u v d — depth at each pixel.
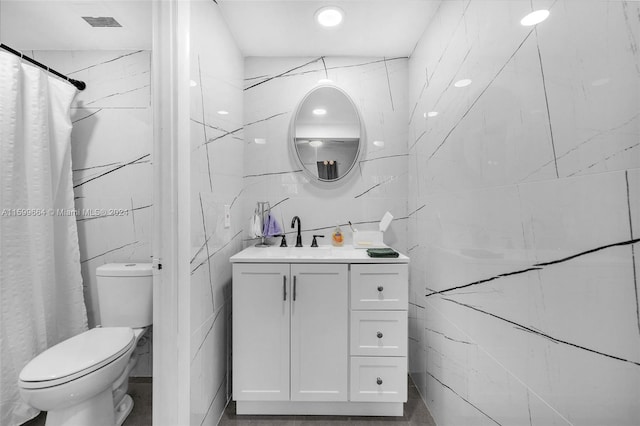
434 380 1.46
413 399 1.64
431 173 1.51
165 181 1.05
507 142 0.88
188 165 1.08
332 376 1.43
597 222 0.58
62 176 1.74
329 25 1.59
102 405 1.34
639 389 0.51
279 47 1.81
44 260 1.59
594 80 0.59
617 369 0.55
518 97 0.83
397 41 1.75
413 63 1.82
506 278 0.88
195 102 1.16
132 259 1.87
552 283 0.70
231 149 1.64
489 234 0.97
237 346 1.42
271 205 1.91
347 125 1.90
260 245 1.83
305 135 1.89
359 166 1.92
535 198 0.76
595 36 0.59
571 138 0.65
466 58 1.14
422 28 1.62
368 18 1.54
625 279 0.53
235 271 1.42
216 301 1.42
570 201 0.65
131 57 1.86
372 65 1.92
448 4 1.32
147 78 1.86
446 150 1.32
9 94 1.45
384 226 1.78
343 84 1.92
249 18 1.53
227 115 1.57
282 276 1.42
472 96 1.09
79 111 1.86
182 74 1.06
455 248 1.22
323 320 1.43
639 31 0.50
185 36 1.07
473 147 1.08
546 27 0.72
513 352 0.84
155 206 1.05
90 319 1.87
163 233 1.05
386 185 1.92
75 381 1.17
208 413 1.32
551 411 0.70
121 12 1.51
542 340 0.73
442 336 1.36
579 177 0.62
